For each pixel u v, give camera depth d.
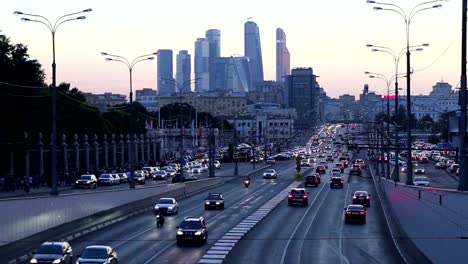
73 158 149.12
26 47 132.38
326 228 69.56
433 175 151.88
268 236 63.16
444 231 41.16
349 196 110.44
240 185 140.88
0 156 127.81
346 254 52.50
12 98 126.88
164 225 72.56
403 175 152.88
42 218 59.72
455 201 38.53
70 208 66.69
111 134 171.62
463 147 45.84
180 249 54.72
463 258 36.34
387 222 74.94
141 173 137.62
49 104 144.88
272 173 159.38
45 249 43.78
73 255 49.28
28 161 125.38
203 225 59.31
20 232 55.00
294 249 55.16
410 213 56.47
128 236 62.97
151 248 55.19
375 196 110.62
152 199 97.69
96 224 72.06
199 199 108.88
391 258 50.59
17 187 110.00
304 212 86.06
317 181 134.50
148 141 197.75
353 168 167.62
